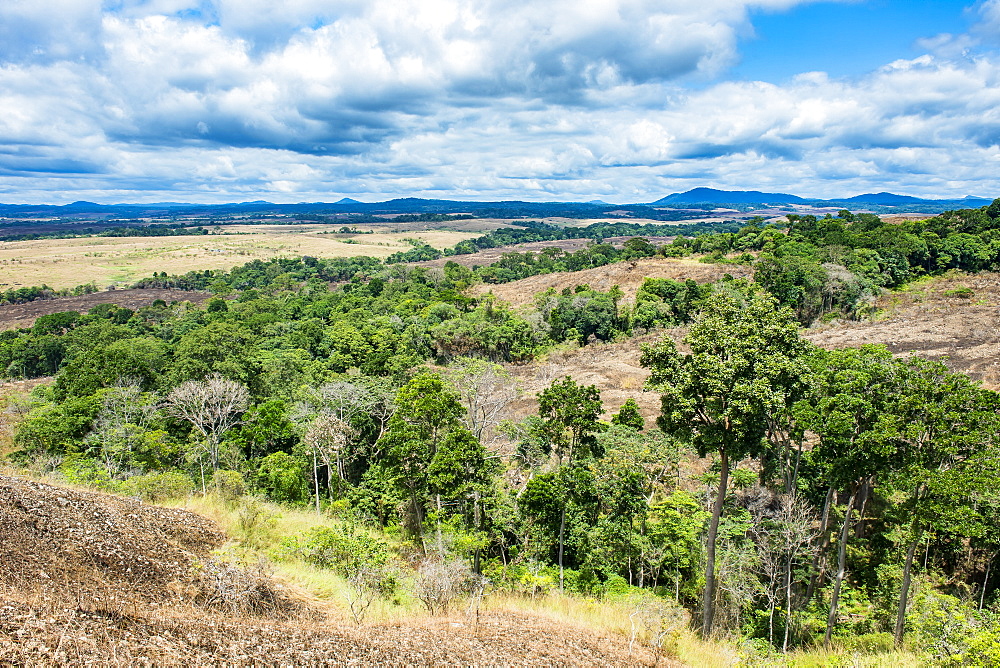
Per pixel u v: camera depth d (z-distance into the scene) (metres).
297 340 81.06
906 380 18.33
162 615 10.62
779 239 111.56
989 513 19.84
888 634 19.47
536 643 12.50
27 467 33.62
